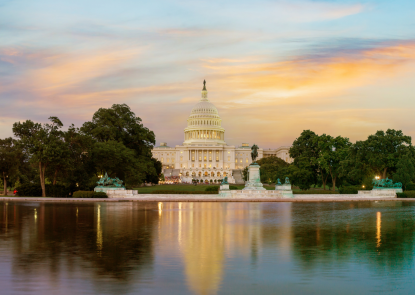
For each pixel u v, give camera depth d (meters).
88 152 88.88
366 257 23.38
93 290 17.33
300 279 19.06
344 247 26.19
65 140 87.00
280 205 63.34
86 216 43.94
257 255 23.81
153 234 31.16
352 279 19.09
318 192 90.31
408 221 40.22
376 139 94.75
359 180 103.38
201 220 40.50
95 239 28.84
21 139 82.94
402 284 18.33
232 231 32.88
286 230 33.56
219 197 79.81
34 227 34.91
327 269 20.77
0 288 17.53
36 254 23.84
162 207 57.75
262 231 32.94
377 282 18.64
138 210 52.19
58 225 36.25
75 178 87.31
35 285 17.95
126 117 112.81
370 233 32.12
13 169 93.44
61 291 17.17
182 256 23.47
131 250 25.05
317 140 113.81
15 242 27.64
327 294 17.02
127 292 17.11
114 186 81.88
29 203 65.94
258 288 17.77
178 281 18.64
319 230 33.62
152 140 116.50
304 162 112.94
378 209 55.28
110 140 102.19
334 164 109.00
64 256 23.34
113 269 20.55
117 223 37.81
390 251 25.03
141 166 102.44
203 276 19.44
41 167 82.75
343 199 78.69
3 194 99.50
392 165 92.19
